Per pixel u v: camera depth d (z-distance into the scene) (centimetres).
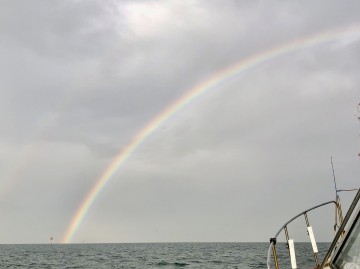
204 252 9475
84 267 4738
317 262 766
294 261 662
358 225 533
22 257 8062
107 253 10125
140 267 4450
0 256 8538
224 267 3872
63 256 8494
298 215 823
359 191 551
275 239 718
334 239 596
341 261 550
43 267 4906
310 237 790
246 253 8225
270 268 637
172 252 10044
